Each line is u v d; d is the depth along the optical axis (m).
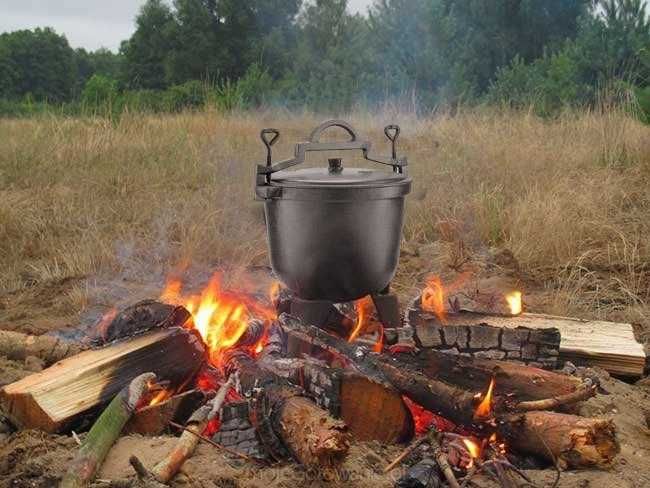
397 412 1.39
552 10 11.05
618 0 5.79
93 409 1.47
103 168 4.31
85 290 2.42
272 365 1.50
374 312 1.80
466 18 10.86
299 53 9.70
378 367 1.44
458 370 1.47
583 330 1.92
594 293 2.41
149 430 1.44
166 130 5.47
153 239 3.01
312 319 1.62
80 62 35.34
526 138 4.41
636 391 1.72
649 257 2.75
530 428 1.33
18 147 4.60
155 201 3.59
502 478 1.26
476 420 1.35
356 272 1.57
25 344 1.77
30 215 3.33
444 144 4.52
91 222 3.20
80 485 1.26
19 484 1.29
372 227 1.54
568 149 4.14
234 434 1.37
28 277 2.70
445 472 1.26
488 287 2.34
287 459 1.33
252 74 8.30
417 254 2.85
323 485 1.25
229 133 5.25
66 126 5.39
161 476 1.26
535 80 6.07
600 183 3.54
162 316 1.66
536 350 1.60
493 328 1.61
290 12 19.36
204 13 18.98
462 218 3.15
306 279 1.58
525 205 3.10
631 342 1.86
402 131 5.07
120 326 1.72
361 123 5.60
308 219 1.53
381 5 7.34
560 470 1.31
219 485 1.27
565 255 2.79
